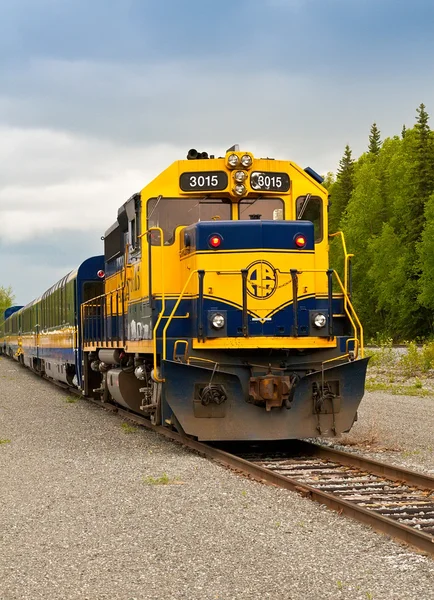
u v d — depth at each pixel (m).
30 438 13.16
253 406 11.03
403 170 65.12
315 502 7.93
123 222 13.71
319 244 11.93
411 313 62.16
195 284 11.19
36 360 32.19
